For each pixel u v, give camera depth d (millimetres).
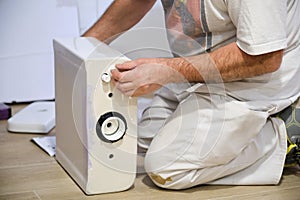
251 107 1836
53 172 2037
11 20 2611
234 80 1826
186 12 1891
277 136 1929
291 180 1994
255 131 1830
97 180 1842
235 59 1740
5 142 2297
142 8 2191
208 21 1845
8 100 2711
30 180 1969
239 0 1705
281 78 1885
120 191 1879
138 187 1920
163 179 1868
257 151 1903
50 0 2635
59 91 2031
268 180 1935
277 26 1678
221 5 1788
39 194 1866
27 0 2607
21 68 2688
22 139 2336
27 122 2395
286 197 1868
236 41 1771
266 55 1714
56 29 2676
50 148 2230
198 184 1918
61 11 2658
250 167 1945
